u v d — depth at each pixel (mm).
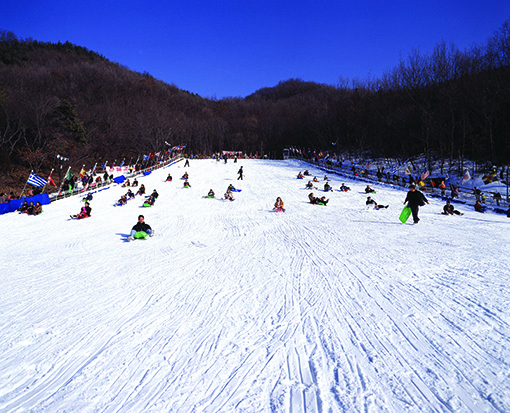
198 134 112375
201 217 20562
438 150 48906
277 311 5930
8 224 20297
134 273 8984
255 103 164375
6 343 4988
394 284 7031
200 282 7902
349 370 3969
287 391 3602
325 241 12328
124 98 101688
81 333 5270
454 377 3727
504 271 7508
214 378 3895
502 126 38875
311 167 51781
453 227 14586
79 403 3492
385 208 21531
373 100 68438
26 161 50344
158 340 4938
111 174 42969
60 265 10328
